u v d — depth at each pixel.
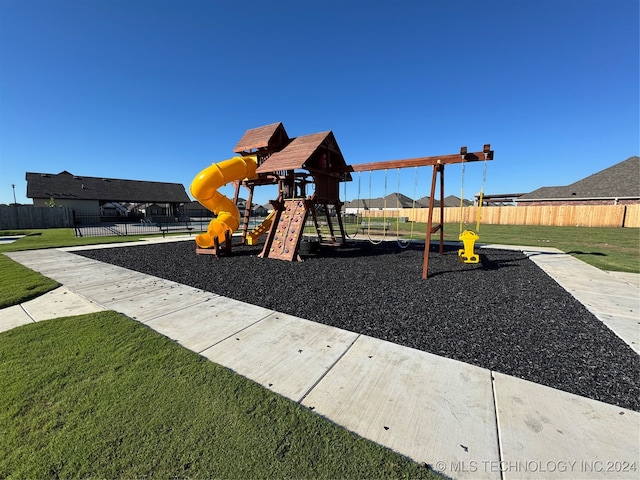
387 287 5.05
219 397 2.09
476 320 3.59
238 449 1.65
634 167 27.05
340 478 1.48
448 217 28.25
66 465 1.55
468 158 6.09
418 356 2.72
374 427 1.82
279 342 2.99
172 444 1.68
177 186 42.44
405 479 1.47
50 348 2.81
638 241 12.05
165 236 15.36
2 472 1.51
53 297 4.54
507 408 1.99
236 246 10.31
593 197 26.31
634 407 2.02
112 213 35.22
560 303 4.20
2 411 1.94
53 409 1.96
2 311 3.91
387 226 22.70
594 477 1.47
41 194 29.73
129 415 1.91
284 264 7.16
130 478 1.48
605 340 3.04
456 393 2.16
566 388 2.23
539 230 18.23
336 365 2.55
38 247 10.42
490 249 9.68
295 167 7.09
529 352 2.80
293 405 2.01
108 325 3.37
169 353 2.72
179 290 4.91
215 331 3.26
